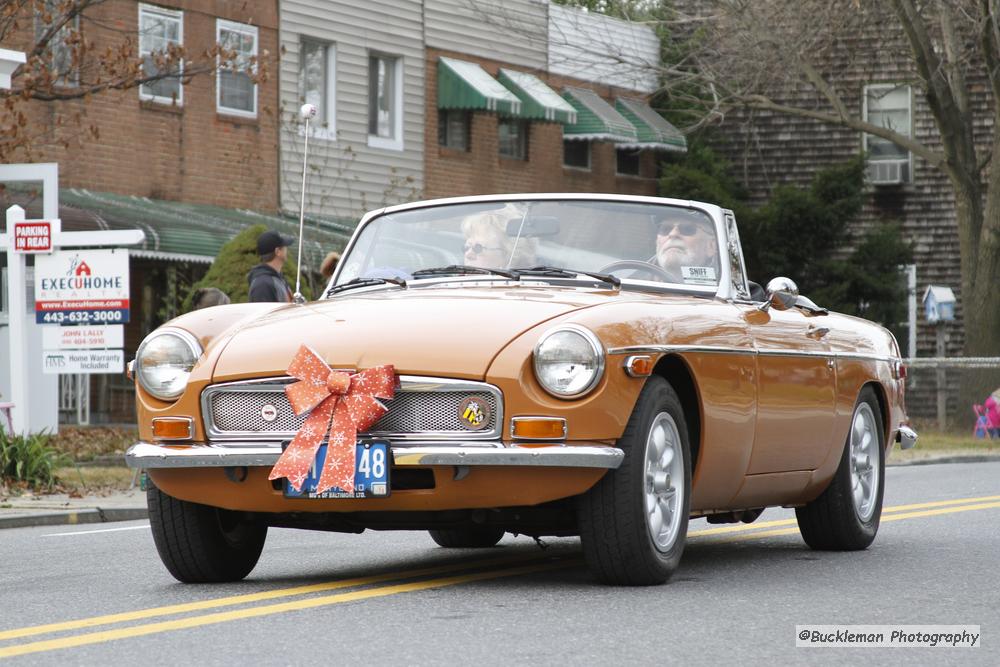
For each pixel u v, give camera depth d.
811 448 11.91
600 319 9.59
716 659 7.43
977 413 37.50
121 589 10.44
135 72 29.27
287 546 13.73
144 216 33.34
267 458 9.45
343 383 9.38
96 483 21.98
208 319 10.38
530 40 48.25
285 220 38.25
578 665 7.26
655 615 8.74
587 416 9.25
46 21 28.36
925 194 53.91
